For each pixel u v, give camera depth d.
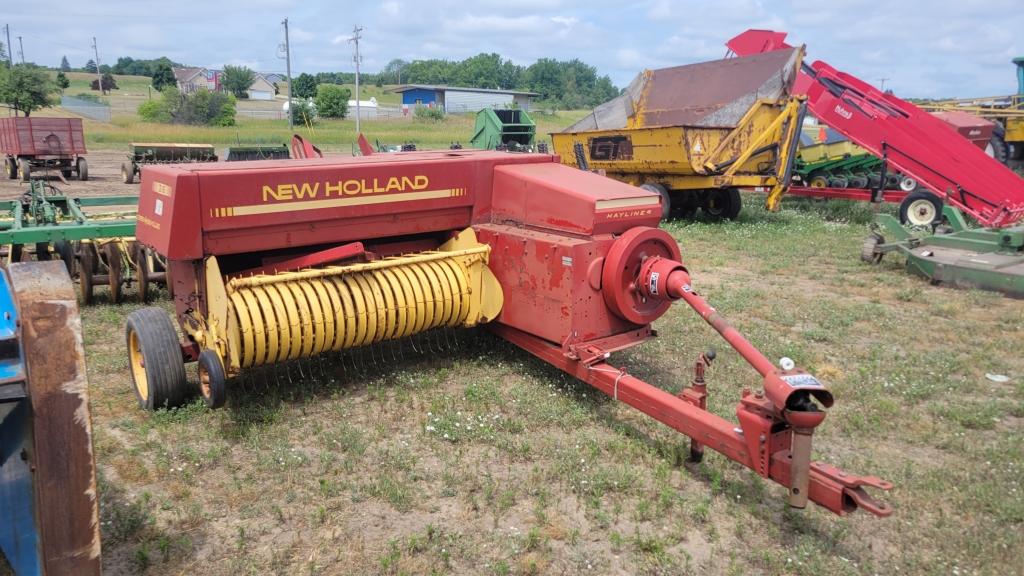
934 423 5.45
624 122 17.58
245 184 5.30
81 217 8.64
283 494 4.38
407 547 3.88
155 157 22.78
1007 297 8.90
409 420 5.42
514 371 6.36
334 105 65.31
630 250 5.32
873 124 13.70
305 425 5.28
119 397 5.78
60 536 2.70
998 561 3.80
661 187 14.95
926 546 3.95
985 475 4.66
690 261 11.26
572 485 4.49
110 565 3.69
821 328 7.73
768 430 3.83
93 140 39.56
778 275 10.30
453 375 6.24
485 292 6.24
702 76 16.06
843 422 5.43
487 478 4.59
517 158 6.54
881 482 3.51
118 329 7.48
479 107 92.19
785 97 14.36
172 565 3.71
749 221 15.38
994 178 12.61
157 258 8.63
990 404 5.68
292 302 5.38
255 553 3.83
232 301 5.22
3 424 2.73
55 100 63.72
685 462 4.76
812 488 3.67
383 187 5.90
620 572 3.73
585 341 5.55
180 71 114.25
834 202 18.33
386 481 4.46
